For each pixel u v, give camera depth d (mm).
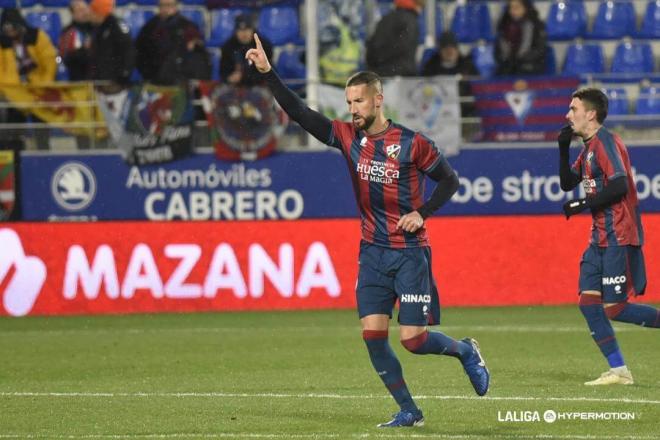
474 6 65750
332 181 55625
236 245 55250
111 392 32188
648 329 46812
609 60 64688
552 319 50500
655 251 55281
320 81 54812
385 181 25016
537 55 59000
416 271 25203
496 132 55594
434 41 61906
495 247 56125
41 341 45281
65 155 55062
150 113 55062
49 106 55125
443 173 25141
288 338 45250
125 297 54938
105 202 55281
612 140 31766
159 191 55344
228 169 55438
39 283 54781
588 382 32812
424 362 38031
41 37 58219
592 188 32125
